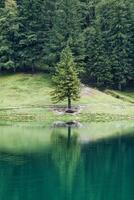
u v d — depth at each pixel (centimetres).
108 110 9350
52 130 7994
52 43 11250
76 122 8538
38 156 5547
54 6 12025
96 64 11094
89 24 12862
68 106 9256
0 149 6025
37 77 11225
